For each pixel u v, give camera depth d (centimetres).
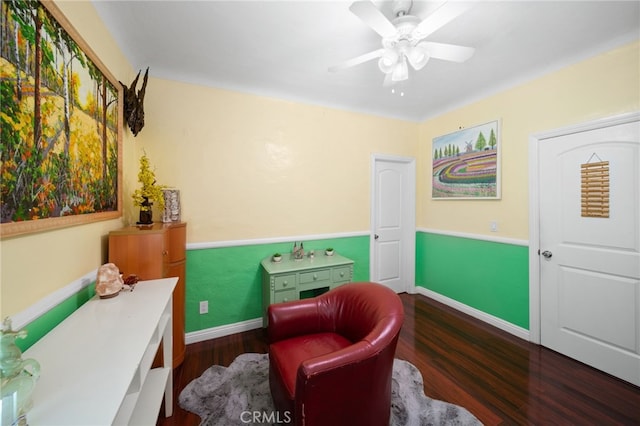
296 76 227
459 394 165
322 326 168
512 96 236
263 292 247
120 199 166
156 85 212
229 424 143
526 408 153
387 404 127
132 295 129
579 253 198
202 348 218
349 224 302
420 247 345
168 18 155
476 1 142
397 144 328
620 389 169
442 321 267
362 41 178
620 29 166
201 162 228
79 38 114
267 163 255
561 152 206
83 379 72
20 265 84
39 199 90
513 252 240
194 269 229
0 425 55
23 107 82
